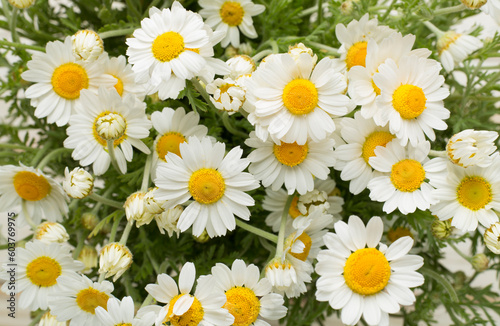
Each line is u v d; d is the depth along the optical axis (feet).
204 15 1.57
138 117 1.43
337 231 1.41
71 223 1.59
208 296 1.36
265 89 1.38
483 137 1.39
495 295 1.65
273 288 1.44
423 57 1.43
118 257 1.40
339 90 1.39
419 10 1.54
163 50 1.38
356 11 1.55
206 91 1.42
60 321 1.42
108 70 1.49
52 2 1.84
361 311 1.40
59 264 1.46
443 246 1.55
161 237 1.60
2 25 1.59
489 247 1.43
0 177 1.47
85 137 1.44
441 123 1.41
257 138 1.43
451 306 1.64
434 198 1.42
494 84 1.58
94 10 1.66
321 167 1.43
